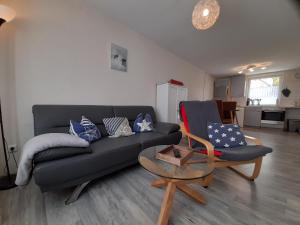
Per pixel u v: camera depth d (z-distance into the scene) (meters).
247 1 2.09
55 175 1.21
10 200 1.33
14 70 1.74
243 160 1.46
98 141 1.88
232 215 1.20
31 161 1.17
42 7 1.90
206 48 3.63
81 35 2.26
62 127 1.85
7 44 1.69
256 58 4.10
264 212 1.24
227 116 4.44
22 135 1.82
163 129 2.46
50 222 1.10
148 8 2.35
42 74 1.93
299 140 3.71
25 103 1.83
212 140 1.83
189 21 2.64
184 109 2.03
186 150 1.46
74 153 1.34
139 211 1.22
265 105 5.95
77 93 2.27
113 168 1.66
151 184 1.60
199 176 1.08
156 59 3.54
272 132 4.79
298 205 1.33
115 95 2.77
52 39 1.99
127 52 2.91
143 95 3.29
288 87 5.41
